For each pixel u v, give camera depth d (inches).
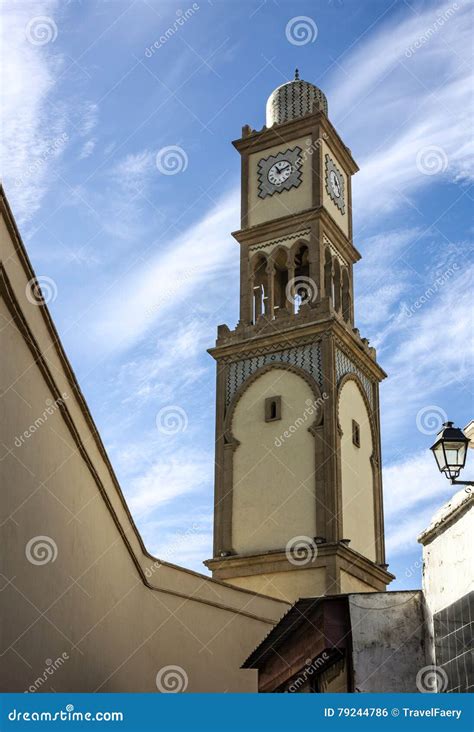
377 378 1786.4
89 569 769.6
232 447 1649.9
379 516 1685.5
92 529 779.4
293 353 1653.5
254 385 1672.0
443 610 636.1
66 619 713.0
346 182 1918.1
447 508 629.9
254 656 1074.7
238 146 1863.9
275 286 1809.8
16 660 615.2
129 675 871.1
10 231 581.9
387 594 737.6
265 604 1155.9
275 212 1790.1
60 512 702.5
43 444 666.2
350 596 745.0
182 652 983.0
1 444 585.9
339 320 1654.8
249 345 1681.8
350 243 1838.1
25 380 628.7
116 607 843.4
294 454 1594.5
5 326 589.9
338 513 1529.3
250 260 1776.6
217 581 1076.5
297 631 960.3
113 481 857.5
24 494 627.5
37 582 652.1
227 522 1606.8
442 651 639.1
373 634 728.3
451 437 548.4
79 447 748.6
